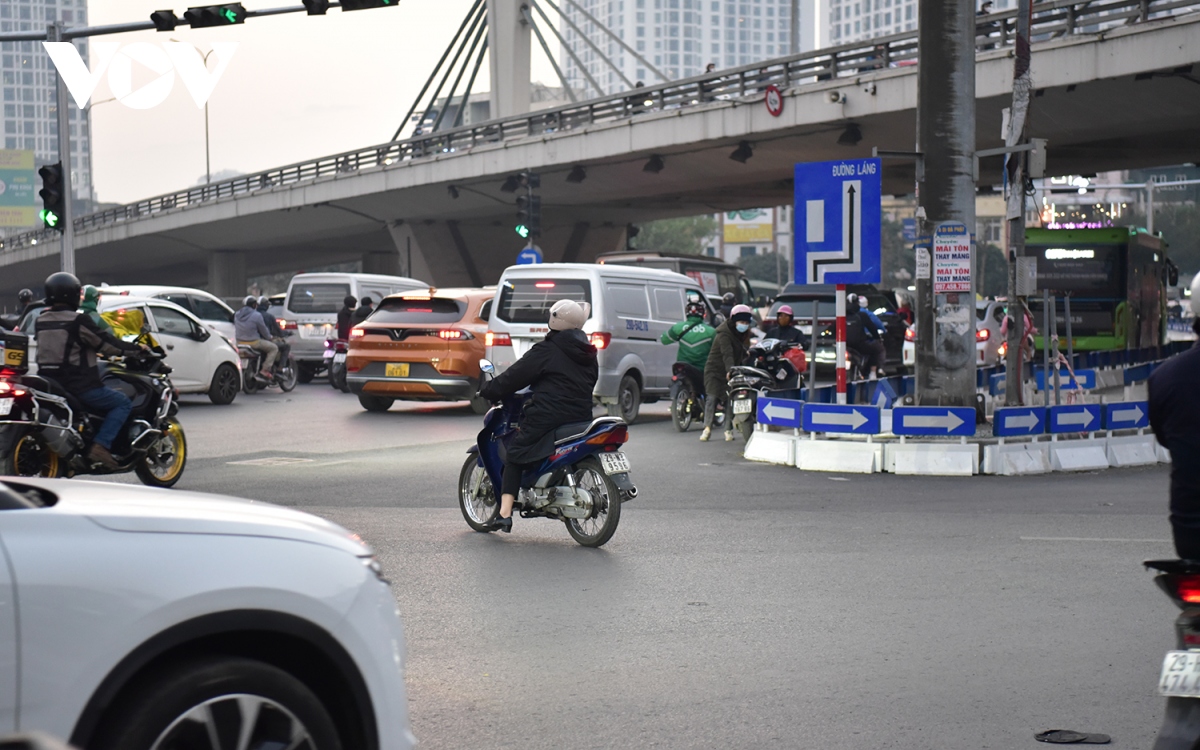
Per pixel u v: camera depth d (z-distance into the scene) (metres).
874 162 13.48
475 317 18.84
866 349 20.28
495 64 57.41
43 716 2.89
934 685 5.43
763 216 125.00
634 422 18.22
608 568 7.95
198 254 78.44
